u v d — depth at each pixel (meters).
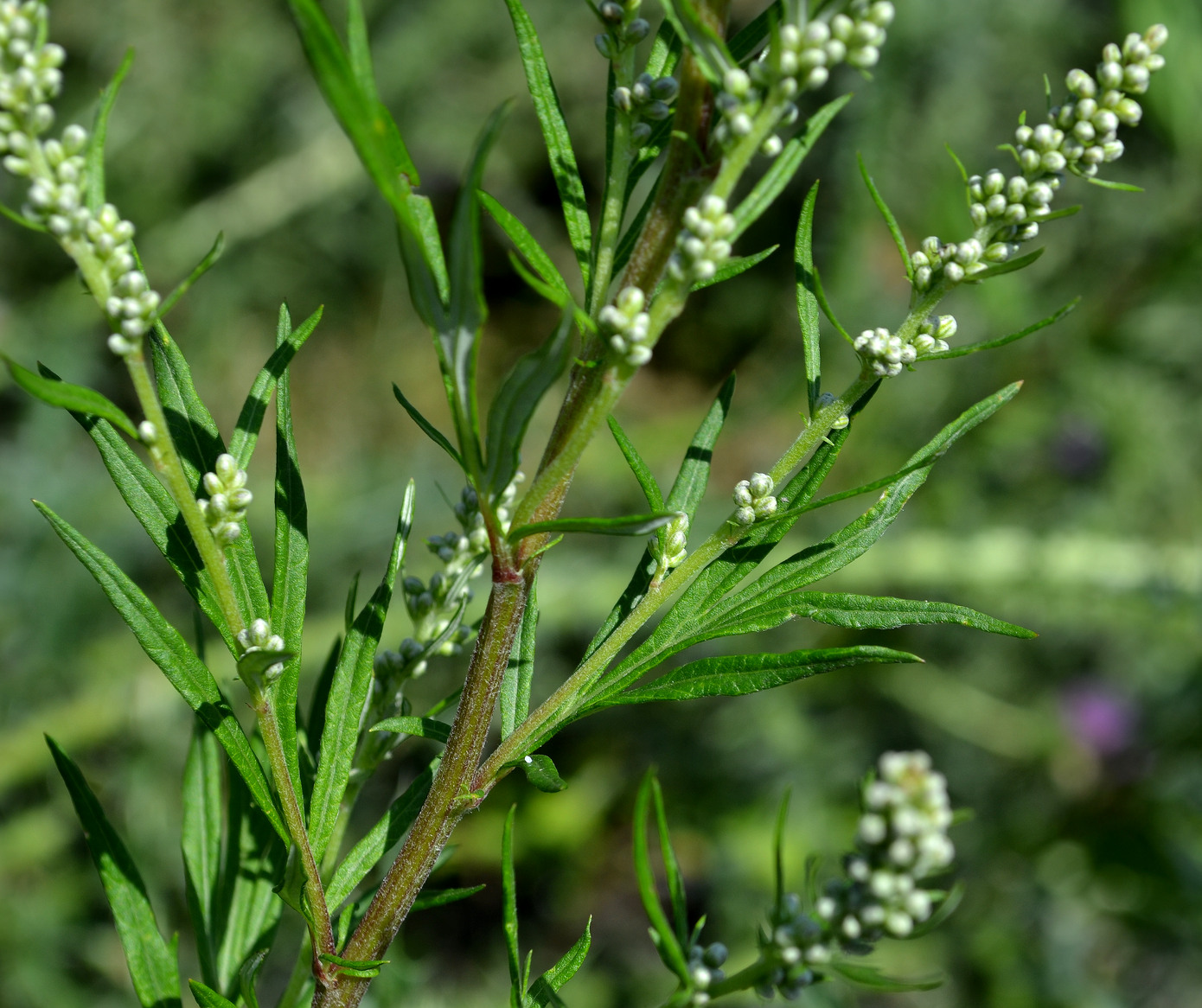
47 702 5.10
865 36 1.08
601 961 5.19
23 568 5.37
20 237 7.00
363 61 1.00
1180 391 5.50
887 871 0.95
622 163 1.26
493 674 1.31
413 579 1.67
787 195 6.52
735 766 5.39
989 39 5.64
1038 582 4.97
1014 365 5.53
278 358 1.36
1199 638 5.00
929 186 5.66
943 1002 4.86
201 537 1.17
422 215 1.17
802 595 1.33
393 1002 2.48
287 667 1.34
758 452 6.21
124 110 7.36
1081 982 4.86
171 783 4.81
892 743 5.61
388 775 4.67
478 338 1.07
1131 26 5.04
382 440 7.48
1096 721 5.16
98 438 1.30
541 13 7.58
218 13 7.49
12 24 1.00
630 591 1.47
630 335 1.10
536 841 5.27
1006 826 5.20
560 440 1.30
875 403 5.64
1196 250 5.23
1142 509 5.39
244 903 1.78
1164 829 4.80
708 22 1.17
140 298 1.07
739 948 4.93
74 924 4.63
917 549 5.10
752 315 7.07
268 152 7.54
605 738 5.57
